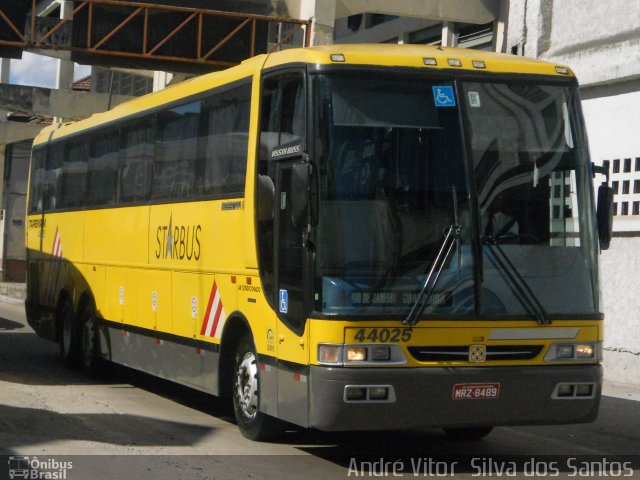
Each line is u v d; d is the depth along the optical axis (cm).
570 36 1638
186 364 1123
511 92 898
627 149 1498
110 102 2738
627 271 1473
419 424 832
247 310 968
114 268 1359
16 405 1145
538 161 892
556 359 870
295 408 865
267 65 962
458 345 841
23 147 4225
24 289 3441
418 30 2075
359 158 851
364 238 838
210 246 1062
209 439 996
